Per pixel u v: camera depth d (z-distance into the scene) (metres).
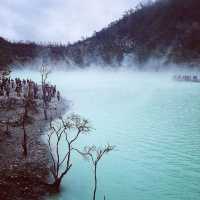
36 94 64.25
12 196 20.50
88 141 36.53
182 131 41.94
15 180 22.89
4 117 41.94
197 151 33.06
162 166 28.53
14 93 61.88
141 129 43.16
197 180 25.45
